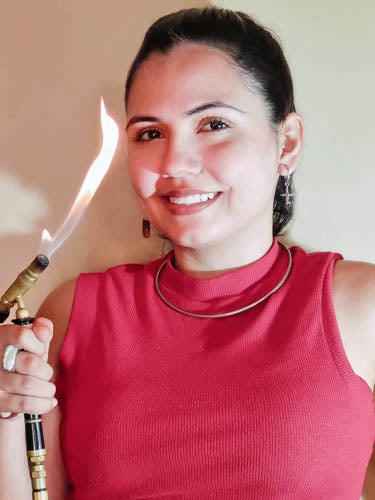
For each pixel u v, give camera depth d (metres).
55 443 1.00
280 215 1.10
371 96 1.13
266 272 0.97
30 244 1.21
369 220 1.15
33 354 0.77
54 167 1.19
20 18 1.18
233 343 0.90
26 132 1.19
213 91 0.89
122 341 0.96
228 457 0.85
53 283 1.22
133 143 0.96
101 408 0.90
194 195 0.91
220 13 0.93
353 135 1.14
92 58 1.18
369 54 1.12
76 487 0.95
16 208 1.21
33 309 1.23
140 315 0.99
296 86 1.15
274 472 0.84
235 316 0.94
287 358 0.88
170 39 0.90
